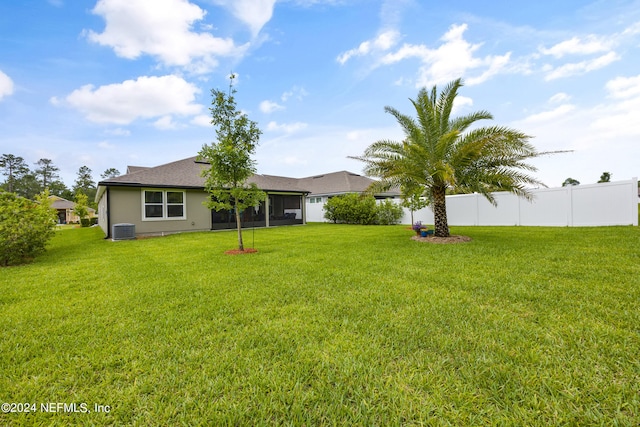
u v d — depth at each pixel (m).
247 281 4.57
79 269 5.73
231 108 7.65
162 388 1.92
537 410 1.65
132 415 1.69
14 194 7.74
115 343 2.55
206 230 15.03
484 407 1.69
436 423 1.59
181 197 14.23
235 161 7.45
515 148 8.21
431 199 11.81
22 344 2.55
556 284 3.96
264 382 1.95
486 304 3.32
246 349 2.41
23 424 1.63
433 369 2.07
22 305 3.58
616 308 3.06
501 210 13.81
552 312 3.02
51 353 2.40
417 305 3.33
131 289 4.25
